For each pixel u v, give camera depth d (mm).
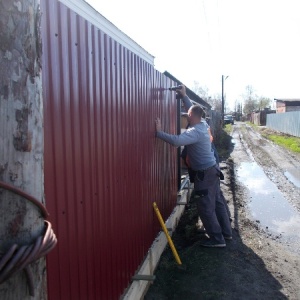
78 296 2484
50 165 2115
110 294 3105
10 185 1010
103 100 2928
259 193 10539
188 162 5336
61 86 2242
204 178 5141
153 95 4715
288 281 4535
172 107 6180
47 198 2084
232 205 8391
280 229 7137
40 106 1132
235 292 4133
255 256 5238
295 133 34469
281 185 11789
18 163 1035
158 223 5078
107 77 3021
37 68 1110
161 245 5027
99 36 2848
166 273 4582
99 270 2857
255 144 27375
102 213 2916
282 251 5734
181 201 6969
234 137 35344
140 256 4109
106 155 2994
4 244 1007
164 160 5504
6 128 1003
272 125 51562
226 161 16797
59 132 2221
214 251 5156
